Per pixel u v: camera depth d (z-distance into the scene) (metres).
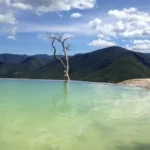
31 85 24.33
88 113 10.22
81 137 6.84
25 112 10.22
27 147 5.95
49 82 28.28
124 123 8.47
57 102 13.24
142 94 17.77
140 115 9.84
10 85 23.91
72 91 19.50
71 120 8.85
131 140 6.57
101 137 6.75
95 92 18.95
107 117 9.43
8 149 5.80
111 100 14.38
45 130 7.51
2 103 12.59
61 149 5.79
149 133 7.25
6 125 8.01
